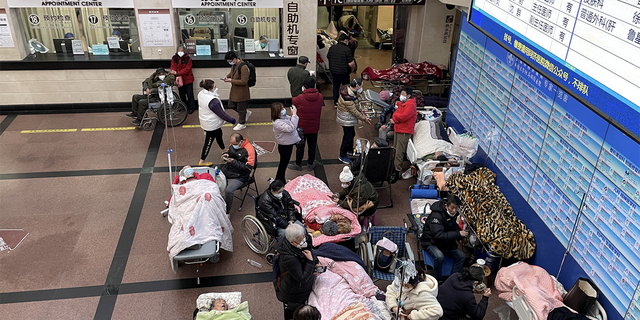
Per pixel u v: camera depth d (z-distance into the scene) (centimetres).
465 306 451
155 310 541
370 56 1441
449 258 589
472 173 687
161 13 963
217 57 1030
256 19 1027
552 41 494
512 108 630
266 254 621
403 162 875
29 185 759
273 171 822
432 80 1075
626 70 377
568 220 512
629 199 420
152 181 781
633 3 363
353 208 640
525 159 600
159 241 648
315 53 1055
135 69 1005
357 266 532
